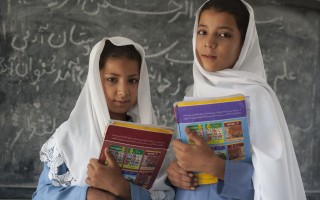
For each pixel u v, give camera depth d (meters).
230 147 1.19
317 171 2.85
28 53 2.48
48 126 2.50
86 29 2.54
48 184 1.29
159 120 2.63
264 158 1.18
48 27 2.50
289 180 1.21
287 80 2.81
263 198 1.18
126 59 1.31
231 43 1.28
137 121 1.40
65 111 2.52
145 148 1.17
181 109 1.17
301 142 2.83
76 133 1.30
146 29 2.62
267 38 2.78
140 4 2.62
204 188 1.23
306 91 2.84
